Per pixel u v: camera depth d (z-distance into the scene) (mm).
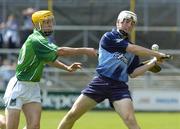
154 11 70250
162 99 61500
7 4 68688
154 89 61812
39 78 27141
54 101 60906
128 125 27484
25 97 26953
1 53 63594
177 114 58344
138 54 27516
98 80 28453
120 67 28109
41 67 26953
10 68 61938
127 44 27578
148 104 61500
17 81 27062
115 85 28172
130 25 27812
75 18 70125
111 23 69938
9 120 27078
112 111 60531
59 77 63719
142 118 53438
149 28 66750
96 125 46531
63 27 67000
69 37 67125
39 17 26641
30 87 27000
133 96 61562
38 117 27000
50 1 65312
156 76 64688
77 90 61562
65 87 63750
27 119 27125
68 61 65375
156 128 44594
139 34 66500
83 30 66938
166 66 65312
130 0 65438
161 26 69625
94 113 58344
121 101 27750
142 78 63906
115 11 70125
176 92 61281
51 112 58469
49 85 63250
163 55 27281
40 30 26828
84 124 47281
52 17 26906
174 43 68062
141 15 68062
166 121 50406
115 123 48219
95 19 70125
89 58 65500
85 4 70375
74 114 29031
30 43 26484
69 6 70250
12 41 63812
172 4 70562
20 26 66375
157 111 61438
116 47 27906
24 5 68938
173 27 67812
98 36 66812
